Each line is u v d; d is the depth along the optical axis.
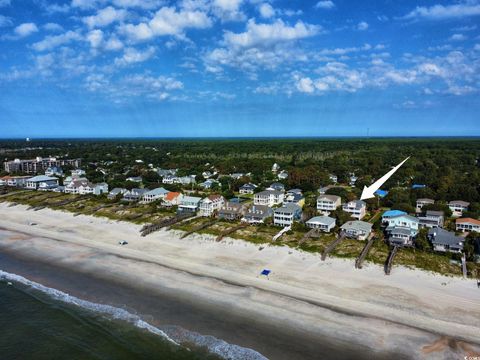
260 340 42.47
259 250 70.50
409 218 80.00
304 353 40.22
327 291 53.81
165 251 71.38
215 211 99.44
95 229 87.44
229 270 61.62
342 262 63.84
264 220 87.69
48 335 43.97
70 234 83.75
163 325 45.75
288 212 84.75
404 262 62.88
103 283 57.66
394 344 41.66
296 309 48.97
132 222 92.31
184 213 98.69
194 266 63.62
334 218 87.06
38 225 92.00
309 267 62.25
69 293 54.53
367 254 66.50
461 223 81.50
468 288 54.19
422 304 49.91
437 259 63.88
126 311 49.09
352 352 40.38
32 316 48.22
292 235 78.25
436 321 46.00
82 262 66.31
